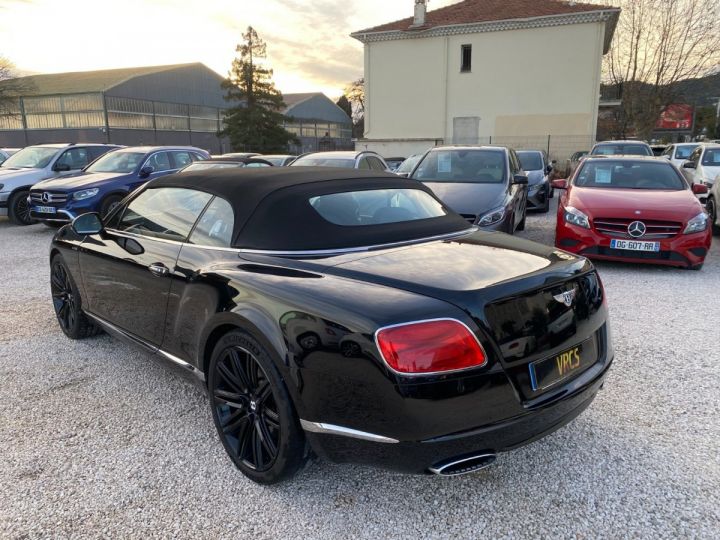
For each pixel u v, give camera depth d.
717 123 53.94
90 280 3.99
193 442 2.97
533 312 2.29
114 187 9.95
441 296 2.16
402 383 2.02
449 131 28.50
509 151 8.71
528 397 2.24
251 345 2.46
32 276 6.88
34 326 4.91
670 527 2.28
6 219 12.86
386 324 2.06
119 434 3.06
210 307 2.69
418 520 2.35
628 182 7.63
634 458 2.78
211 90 52.88
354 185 3.21
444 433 2.07
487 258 2.62
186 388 3.64
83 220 3.87
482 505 2.45
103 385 3.68
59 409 3.35
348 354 2.12
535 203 12.47
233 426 2.69
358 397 2.13
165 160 11.11
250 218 2.86
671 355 4.11
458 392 2.06
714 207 9.88
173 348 3.14
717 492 2.50
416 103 28.84
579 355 2.53
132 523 2.34
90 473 2.70
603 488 2.54
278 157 13.69
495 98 27.42
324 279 2.41
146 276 3.28
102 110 42.22
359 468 2.73
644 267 7.09
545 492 2.53
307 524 2.33
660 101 33.62
